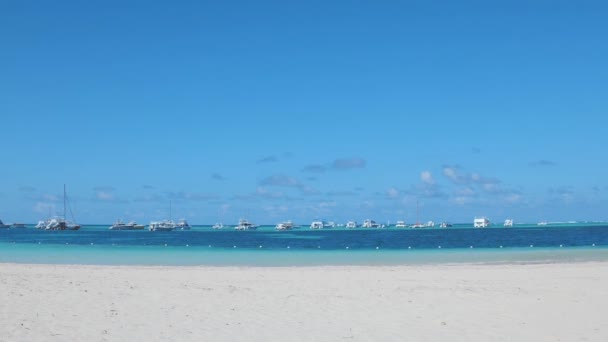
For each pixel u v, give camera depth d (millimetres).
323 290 18688
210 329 12148
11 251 48844
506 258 37031
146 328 12148
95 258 39250
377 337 11406
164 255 43688
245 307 15102
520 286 19641
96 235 126188
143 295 17141
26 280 20453
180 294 17500
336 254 44281
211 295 17344
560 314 13984
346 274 24516
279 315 13922
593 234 120312
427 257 39062
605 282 20812
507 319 13320
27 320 12648
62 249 53344
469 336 11461
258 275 24062
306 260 36812
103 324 12477
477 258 37375
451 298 16797
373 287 19484
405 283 20719
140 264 33562
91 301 15703
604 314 13961
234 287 19438
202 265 32312
